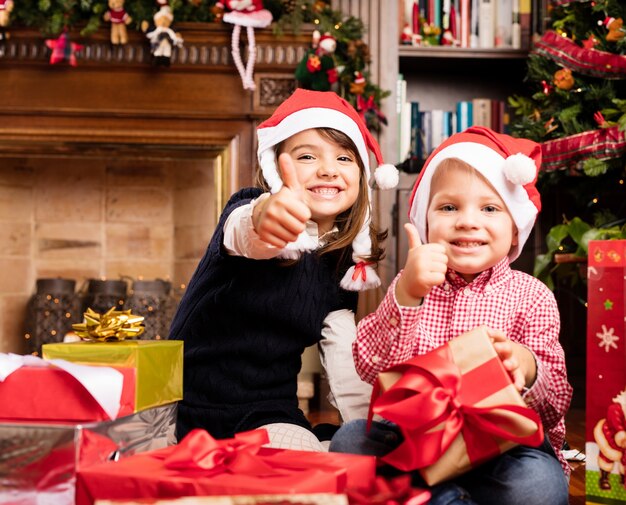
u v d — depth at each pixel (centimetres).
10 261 311
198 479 79
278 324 131
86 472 83
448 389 90
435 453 89
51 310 304
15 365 93
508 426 90
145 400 100
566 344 296
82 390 91
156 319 303
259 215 103
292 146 132
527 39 308
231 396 129
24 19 277
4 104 282
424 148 304
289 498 75
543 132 247
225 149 289
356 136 135
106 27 281
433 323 117
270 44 284
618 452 97
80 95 284
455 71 327
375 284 135
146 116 285
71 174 315
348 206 132
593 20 248
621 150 220
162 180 314
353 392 136
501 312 115
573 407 273
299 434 122
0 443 88
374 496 85
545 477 96
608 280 98
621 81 240
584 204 278
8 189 311
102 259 316
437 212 117
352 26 285
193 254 310
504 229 115
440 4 311
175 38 273
